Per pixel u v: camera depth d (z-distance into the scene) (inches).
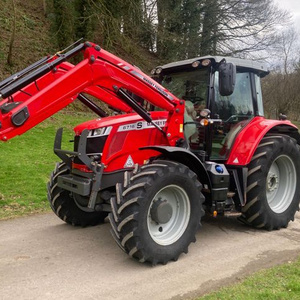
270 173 192.2
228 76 153.1
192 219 150.4
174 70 188.4
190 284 126.5
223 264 143.5
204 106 173.3
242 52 919.7
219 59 169.5
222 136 178.4
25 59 616.7
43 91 128.2
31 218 202.7
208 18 906.1
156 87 157.5
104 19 677.9
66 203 182.5
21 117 122.8
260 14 915.4
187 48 876.0
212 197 161.5
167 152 146.9
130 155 158.7
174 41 845.8
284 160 193.2
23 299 114.8
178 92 184.9
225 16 912.9
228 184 167.5
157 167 140.5
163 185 139.3
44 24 741.3
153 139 164.4
